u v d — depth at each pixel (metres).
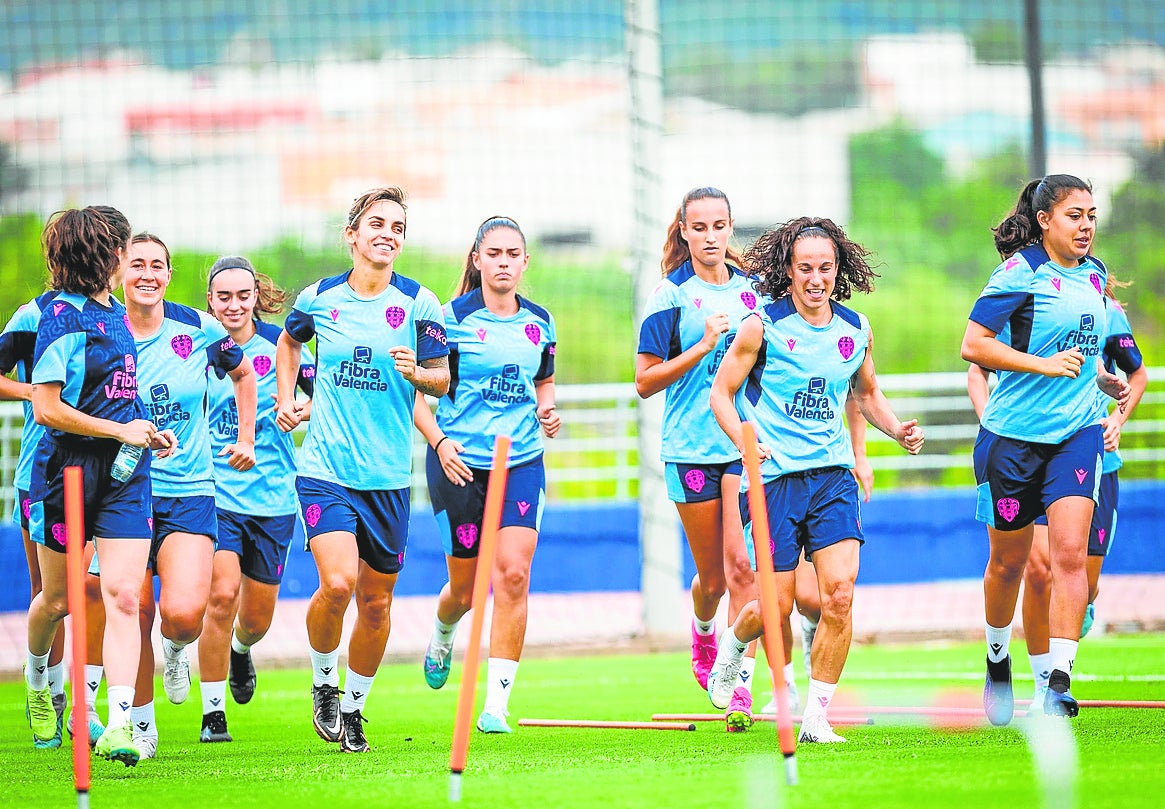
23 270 96.06
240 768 20.92
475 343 25.69
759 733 23.38
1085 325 23.39
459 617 27.80
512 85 124.81
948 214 131.88
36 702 23.95
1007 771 17.97
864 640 41.81
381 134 124.31
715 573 27.05
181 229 113.00
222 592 25.41
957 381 52.78
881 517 54.00
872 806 15.95
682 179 131.88
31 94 86.62
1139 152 113.12
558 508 53.12
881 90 135.25
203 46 116.38
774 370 22.12
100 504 20.30
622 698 30.09
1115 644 39.03
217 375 25.53
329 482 22.58
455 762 17.00
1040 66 60.09
